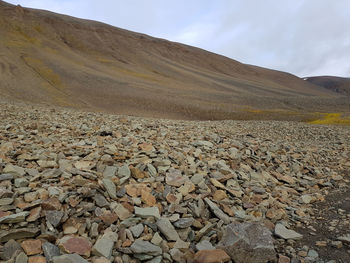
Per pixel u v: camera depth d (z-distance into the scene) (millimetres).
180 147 9820
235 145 11234
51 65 92438
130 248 3982
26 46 109750
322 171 10617
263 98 86438
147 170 7023
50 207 4523
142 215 4891
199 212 5387
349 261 4414
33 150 7707
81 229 4316
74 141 9453
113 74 106062
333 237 5258
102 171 6527
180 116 56031
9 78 68812
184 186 6297
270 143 14086
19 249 3682
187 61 197125
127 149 8406
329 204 7176
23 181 5281
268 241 4320
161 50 192125
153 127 14547
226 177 7422
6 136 9594
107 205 5102
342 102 76688
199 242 4598
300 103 77062
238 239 4230
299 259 4480
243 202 6504
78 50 142875
